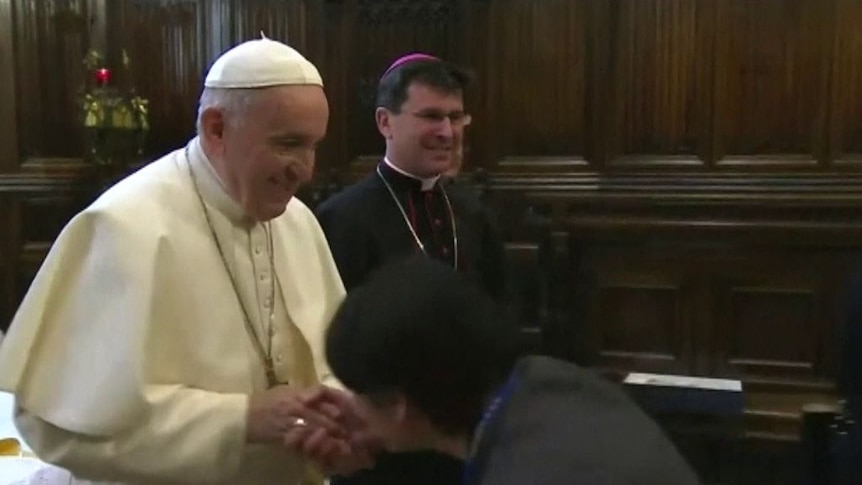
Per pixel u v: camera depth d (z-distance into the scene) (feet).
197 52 17.88
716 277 16.29
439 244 7.95
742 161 16.16
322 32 17.53
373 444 4.94
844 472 6.96
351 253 7.59
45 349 5.57
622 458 3.54
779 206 15.84
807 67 15.79
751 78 16.05
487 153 17.26
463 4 17.06
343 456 5.32
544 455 3.54
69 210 17.72
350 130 17.67
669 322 16.55
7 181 17.35
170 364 5.62
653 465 3.57
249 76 5.42
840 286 15.74
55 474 6.67
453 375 3.80
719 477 11.70
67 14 17.51
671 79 16.37
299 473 5.92
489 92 17.16
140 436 5.39
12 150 17.40
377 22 17.39
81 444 5.47
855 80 15.62
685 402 11.70
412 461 6.84
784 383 15.97
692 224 16.16
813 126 15.85
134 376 5.32
